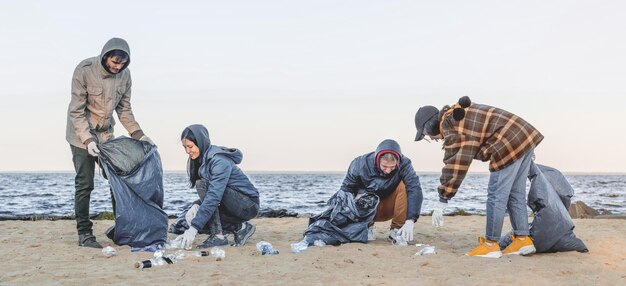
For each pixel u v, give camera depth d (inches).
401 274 160.1
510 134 178.7
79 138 205.2
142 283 148.4
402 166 217.9
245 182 212.2
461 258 182.5
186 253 193.2
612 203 1051.9
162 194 213.5
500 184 182.9
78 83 205.2
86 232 210.4
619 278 155.2
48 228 270.2
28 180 3555.6
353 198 221.9
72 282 149.3
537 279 153.3
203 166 207.3
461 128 181.5
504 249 193.0
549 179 198.7
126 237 204.2
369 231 233.3
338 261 179.8
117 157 203.9
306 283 149.1
